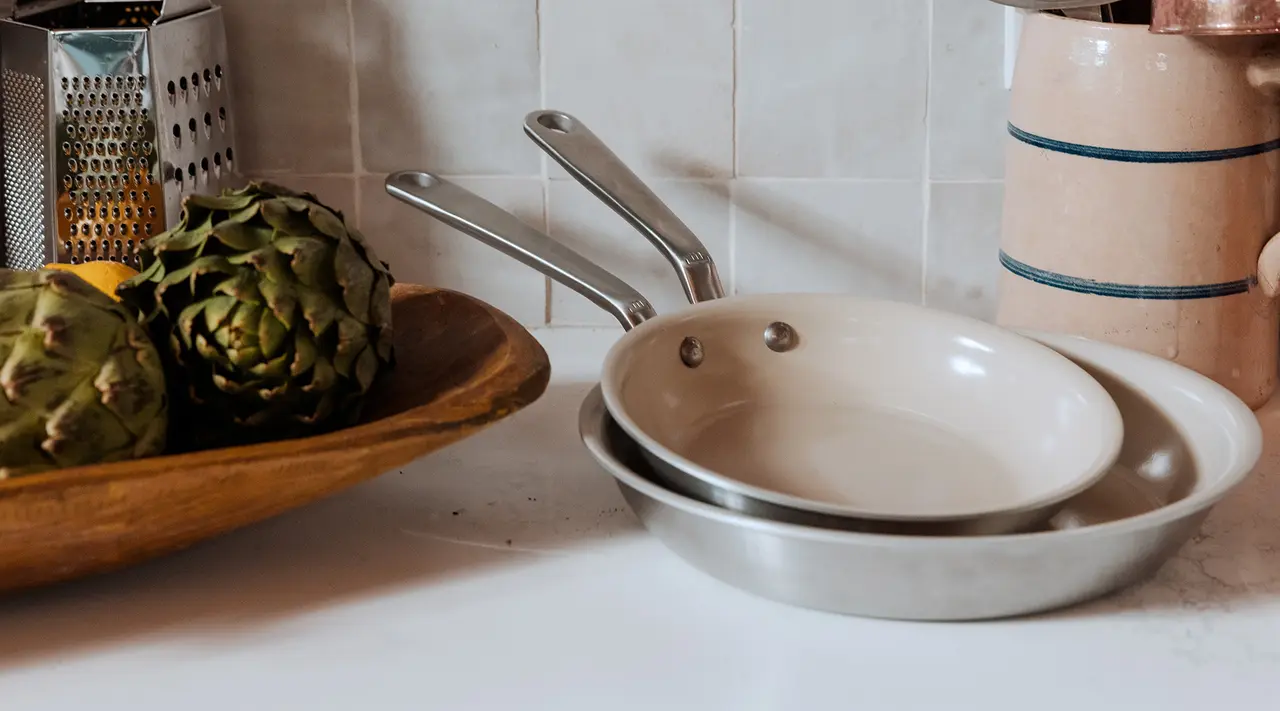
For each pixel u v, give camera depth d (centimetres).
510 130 90
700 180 90
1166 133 67
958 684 51
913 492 62
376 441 56
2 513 50
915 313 70
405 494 68
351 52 89
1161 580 59
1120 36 67
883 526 53
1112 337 71
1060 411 64
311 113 90
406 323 72
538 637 55
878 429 69
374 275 63
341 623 56
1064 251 71
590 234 92
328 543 63
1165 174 68
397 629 56
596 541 63
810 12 86
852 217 91
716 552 55
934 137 88
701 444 67
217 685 52
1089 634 55
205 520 54
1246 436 59
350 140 91
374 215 92
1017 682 51
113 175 79
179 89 81
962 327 69
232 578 60
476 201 79
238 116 90
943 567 52
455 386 64
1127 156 68
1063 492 54
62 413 54
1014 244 75
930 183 89
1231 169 68
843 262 92
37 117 79
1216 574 59
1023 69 73
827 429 69
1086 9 75
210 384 59
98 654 54
